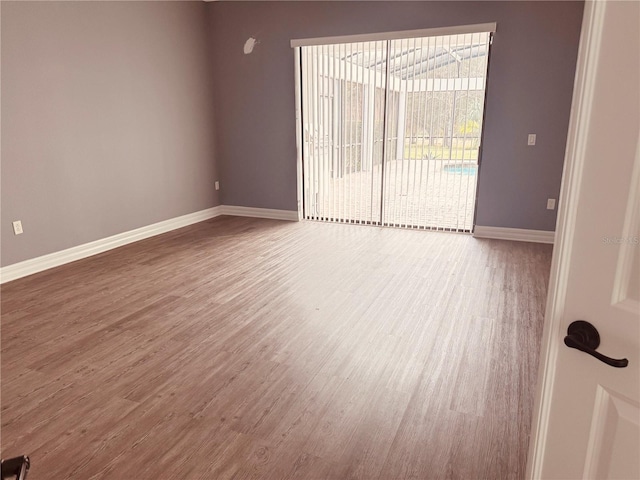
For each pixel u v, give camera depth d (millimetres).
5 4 3553
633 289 836
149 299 3359
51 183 4055
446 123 4848
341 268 3994
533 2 4273
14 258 3820
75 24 4105
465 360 2484
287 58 5402
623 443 895
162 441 1888
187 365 2465
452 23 4566
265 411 2070
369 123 5203
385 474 1697
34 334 2824
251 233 5250
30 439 1904
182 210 5625
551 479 1049
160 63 5062
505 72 4504
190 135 5617
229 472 1717
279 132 5691
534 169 4641
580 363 936
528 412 2045
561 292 933
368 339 2730
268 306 3213
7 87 3633
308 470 1722
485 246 4625
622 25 760
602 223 850
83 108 4266
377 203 5422
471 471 1707
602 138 819
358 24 4957
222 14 5594
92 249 4496
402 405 2104
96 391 2236
